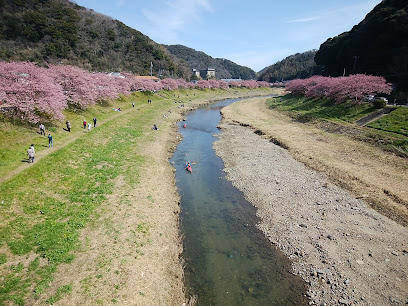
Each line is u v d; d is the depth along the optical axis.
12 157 24.02
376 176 26.75
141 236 17.08
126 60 133.25
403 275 14.52
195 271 15.77
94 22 135.00
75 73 46.16
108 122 44.75
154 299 12.84
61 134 33.81
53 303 11.43
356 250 16.61
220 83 146.00
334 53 86.50
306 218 20.44
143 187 23.84
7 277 12.47
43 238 15.41
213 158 35.62
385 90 49.66
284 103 79.94
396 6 61.06
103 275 13.40
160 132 45.25
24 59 86.94
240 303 13.52
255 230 19.77
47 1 117.88
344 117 48.03
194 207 23.23
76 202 19.89
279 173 29.11
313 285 14.36
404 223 19.20
